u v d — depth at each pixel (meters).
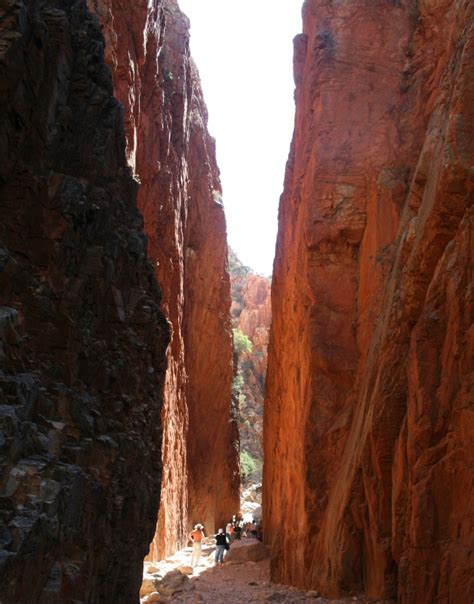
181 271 28.11
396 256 13.54
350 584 12.81
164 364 11.46
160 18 23.72
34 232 6.24
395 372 11.97
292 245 20.28
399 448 11.52
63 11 7.13
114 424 7.96
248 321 71.19
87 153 7.78
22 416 5.09
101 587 7.42
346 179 17.08
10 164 6.00
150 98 22.52
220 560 20.97
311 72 18.95
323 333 16.36
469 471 9.62
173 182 26.39
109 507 7.36
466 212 10.58
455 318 10.29
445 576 9.55
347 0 18.73
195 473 31.72
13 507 4.60
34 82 6.26
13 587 4.39
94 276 7.34
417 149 16.48
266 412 25.12
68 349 6.41
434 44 17.14
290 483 17.69
